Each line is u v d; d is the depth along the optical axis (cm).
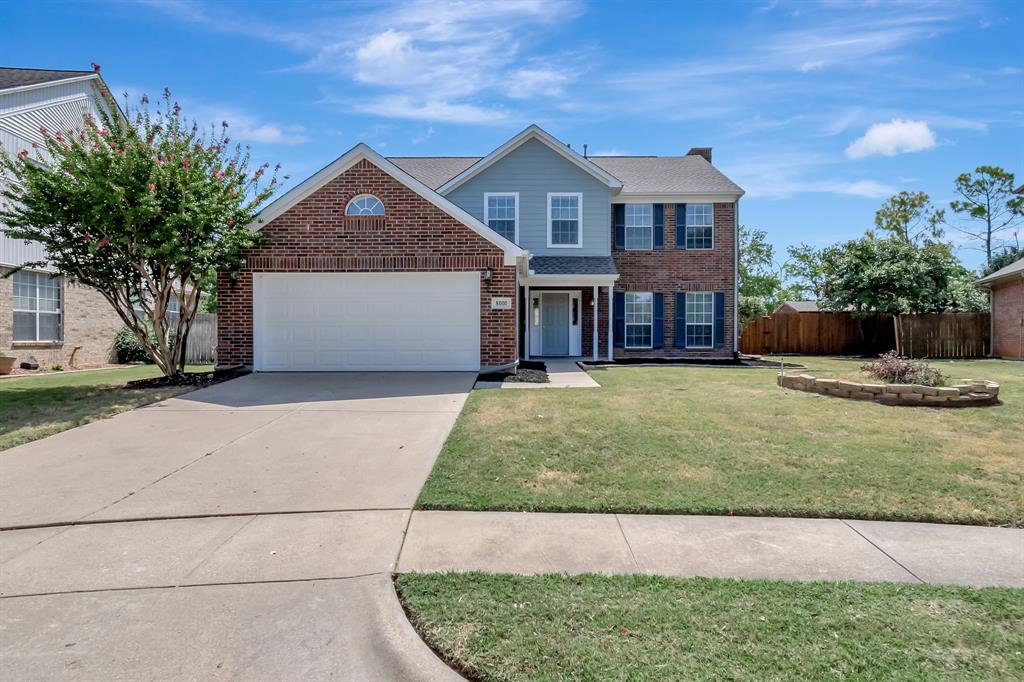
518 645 275
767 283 3550
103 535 417
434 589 330
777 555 379
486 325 1211
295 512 459
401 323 1214
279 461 595
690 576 349
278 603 321
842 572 355
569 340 1820
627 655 267
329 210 1201
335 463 588
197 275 1112
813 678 249
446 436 687
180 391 986
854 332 2197
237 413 819
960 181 3691
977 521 435
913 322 2039
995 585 337
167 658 271
